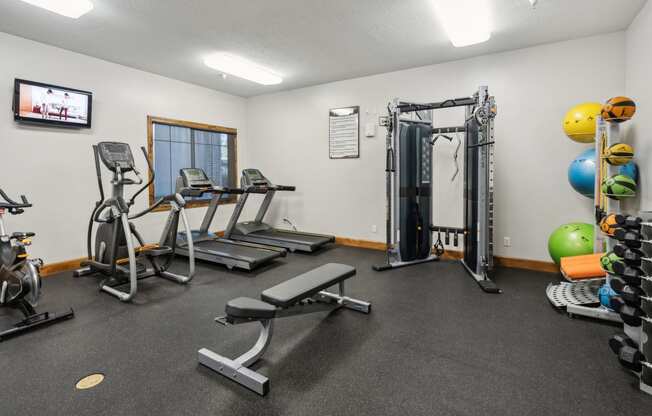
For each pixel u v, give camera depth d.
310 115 5.44
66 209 3.90
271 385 1.79
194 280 3.60
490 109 3.19
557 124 3.68
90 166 4.08
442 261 4.29
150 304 2.92
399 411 1.60
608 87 3.42
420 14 2.98
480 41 3.36
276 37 3.48
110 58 4.11
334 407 1.63
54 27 3.26
